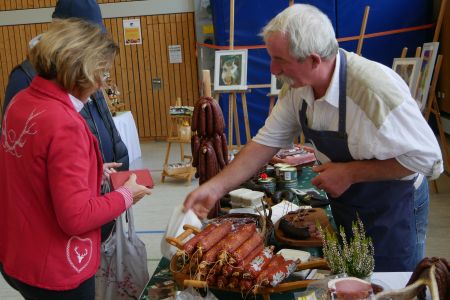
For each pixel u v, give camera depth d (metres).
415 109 1.37
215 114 1.96
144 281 1.92
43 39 1.30
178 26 7.44
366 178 1.41
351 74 1.37
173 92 7.71
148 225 3.97
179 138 5.58
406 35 6.52
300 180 2.43
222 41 6.66
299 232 1.62
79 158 1.27
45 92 1.30
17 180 1.31
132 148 6.31
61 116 1.26
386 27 6.50
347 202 1.55
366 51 6.57
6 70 7.80
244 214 1.79
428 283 1.02
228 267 1.22
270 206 1.88
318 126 1.49
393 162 1.39
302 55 1.29
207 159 1.96
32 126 1.26
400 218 1.50
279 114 1.66
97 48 1.31
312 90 1.46
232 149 4.56
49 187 1.28
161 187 5.11
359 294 0.96
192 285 1.20
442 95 6.60
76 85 1.33
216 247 1.26
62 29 1.30
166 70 7.63
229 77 4.66
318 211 1.88
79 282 1.35
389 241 1.52
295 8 1.32
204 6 7.19
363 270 1.13
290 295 1.27
